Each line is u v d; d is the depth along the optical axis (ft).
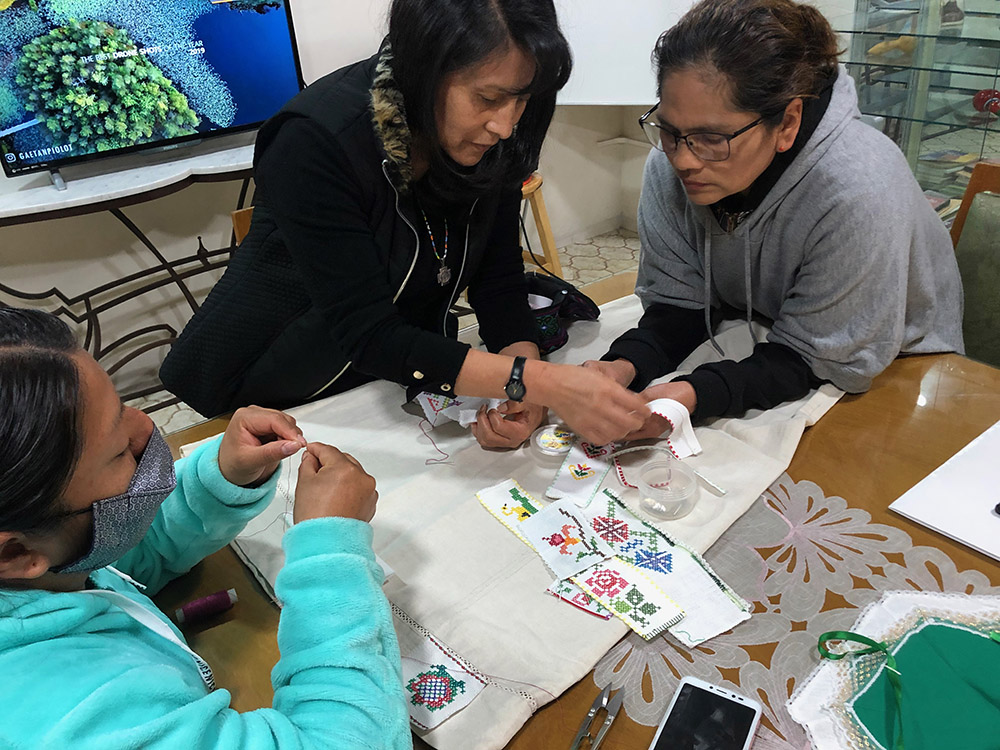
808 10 3.25
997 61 5.20
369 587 2.15
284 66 8.20
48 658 1.68
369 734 1.91
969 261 4.36
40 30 6.93
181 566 2.81
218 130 8.11
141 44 7.38
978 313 4.39
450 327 4.45
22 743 1.52
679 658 2.45
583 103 8.79
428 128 3.10
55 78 7.11
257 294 4.13
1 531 1.59
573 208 12.15
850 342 3.54
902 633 2.45
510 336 4.17
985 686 2.26
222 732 1.76
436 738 2.23
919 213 3.79
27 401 1.52
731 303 4.52
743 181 3.43
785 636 2.49
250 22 7.83
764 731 2.22
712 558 2.82
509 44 2.76
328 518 2.21
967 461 3.13
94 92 7.31
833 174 3.46
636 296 4.93
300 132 3.27
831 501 3.04
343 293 3.39
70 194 7.23
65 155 7.39
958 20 5.26
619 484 3.20
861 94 5.76
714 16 3.06
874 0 5.48
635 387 3.93
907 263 3.51
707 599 2.63
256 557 2.92
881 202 3.39
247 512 2.76
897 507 2.94
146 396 9.16
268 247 4.02
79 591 1.99
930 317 3.92
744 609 2.58
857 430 3.43
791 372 3.68
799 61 3.12
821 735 2.18
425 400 3.73
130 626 2.04
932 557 2.74
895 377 3.76
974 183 4.33
